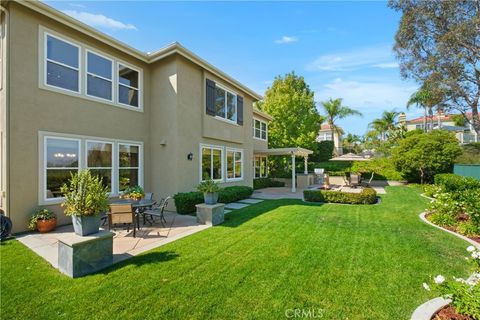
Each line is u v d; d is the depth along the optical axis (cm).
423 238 591
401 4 1852
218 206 753
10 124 643
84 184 432
